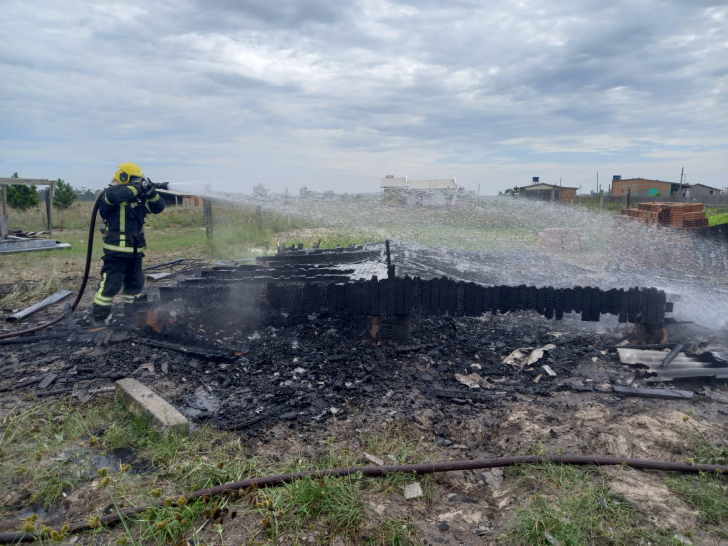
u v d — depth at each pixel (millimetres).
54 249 12453
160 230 17625
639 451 3055
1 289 7977
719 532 2334
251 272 6082
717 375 4125
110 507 2574
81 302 7043
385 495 2656
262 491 2607
